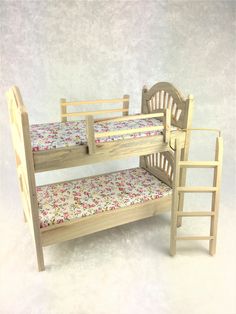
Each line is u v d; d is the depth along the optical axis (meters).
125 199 2.57
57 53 3.24
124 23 3.33
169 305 1.98
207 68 3.76
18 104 1.89
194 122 3.91
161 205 2.68
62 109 2.81
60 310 1.96
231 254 2.45
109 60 3.43
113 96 3.59
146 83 3.64
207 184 3.52
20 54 3.15
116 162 3.87
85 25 3.22
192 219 2.95
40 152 2.03
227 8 3.60
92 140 2.12
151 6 3.35
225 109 3.97
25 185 2.24
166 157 2.83
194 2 3.46
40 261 2.26
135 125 2.61
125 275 2.24
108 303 2.00
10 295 2.07
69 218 2.31
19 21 3.05
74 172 3.77
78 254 2.48
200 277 2.22
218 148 2.21
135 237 2.69
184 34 3.56
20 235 2.69
